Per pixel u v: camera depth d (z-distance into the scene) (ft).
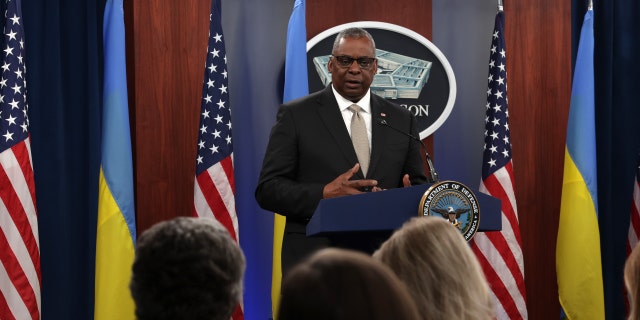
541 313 23.31
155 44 21.70
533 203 23.31
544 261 23.34
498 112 22.15
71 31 21.24
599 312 22.20
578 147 22.38
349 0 22.77
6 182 19.31
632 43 23.85
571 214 22.31
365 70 14.38
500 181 21.88
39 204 20.72
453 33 23.38
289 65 21.42
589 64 22.43
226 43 22.40
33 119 20.72
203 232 6.44
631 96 23.80
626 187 23.76
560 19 23.48
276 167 13.87
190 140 21.86
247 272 22.34
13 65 19.67
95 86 21.09
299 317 3.70
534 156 23.36
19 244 19.27
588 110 22.35
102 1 21.49
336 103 14.47
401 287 3.87
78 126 21.27
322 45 22.57
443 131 23.22
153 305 6.23
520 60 23.38
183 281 6.22
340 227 11.06
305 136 14.10
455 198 11.22
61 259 20.84
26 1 20.86
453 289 6.68
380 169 13.85
